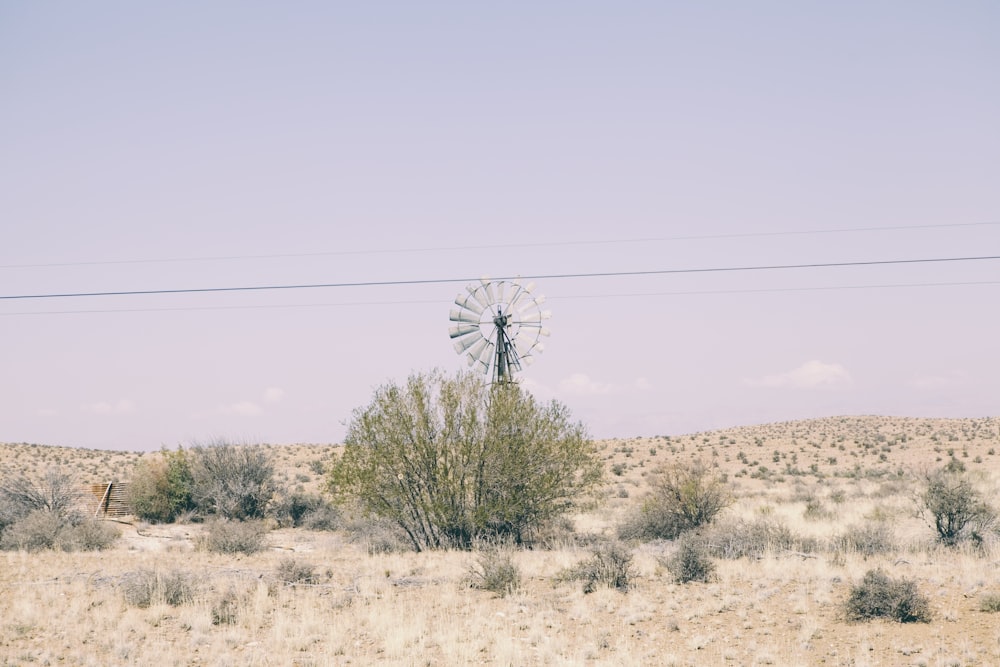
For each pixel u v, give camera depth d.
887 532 28.30
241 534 30.58
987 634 16.47
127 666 14.98
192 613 18.58
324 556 29.17
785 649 16.03
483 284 37.62
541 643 16.70
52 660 15.34
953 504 28.94
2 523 34.12
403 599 20.81
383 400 31.84
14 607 18.89
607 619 18.75
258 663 15.43
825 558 24.73
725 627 17.88
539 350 36.88
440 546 31.00
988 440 91.75
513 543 29.89
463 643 16.66
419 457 31.34
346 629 17.94
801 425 134.25
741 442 108.25
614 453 95.69
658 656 15.97
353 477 31.56
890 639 16.48
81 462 87.38
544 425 32.22
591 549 28.73
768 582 21.64
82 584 21.70
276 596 20.86
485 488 31.42
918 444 92.38
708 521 32.81
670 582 22.42
